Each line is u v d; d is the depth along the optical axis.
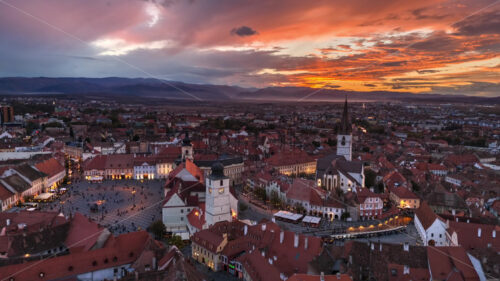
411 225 191.38
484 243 129.88
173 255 116.38
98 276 119.69
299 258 124.31
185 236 174.25
